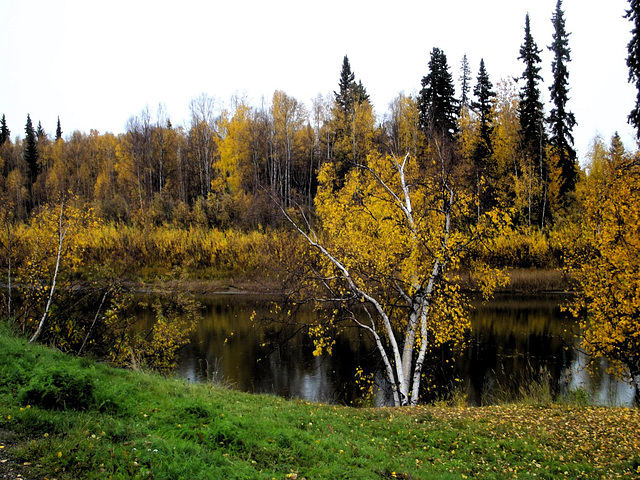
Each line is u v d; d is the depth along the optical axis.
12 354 8.81
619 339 13.86
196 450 5.73
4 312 14.83
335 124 41.22
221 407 8.29
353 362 20.17
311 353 21.45
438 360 19.94
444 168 15.61
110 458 5.15
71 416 6.24
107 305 16.23
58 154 79.25
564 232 30.80
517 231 38.22
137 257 39.00
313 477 5.79
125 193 61.38
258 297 35.25
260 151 54.34
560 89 41.38
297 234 19.05
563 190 41.94
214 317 29.16
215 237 42.84
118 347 15.99
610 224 14.30
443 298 14.12
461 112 44.47
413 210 16.28
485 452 8.09
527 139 42.47
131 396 7.76
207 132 60.41
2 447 5.20
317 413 9.71
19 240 16.09
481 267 15.41
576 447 8.42
